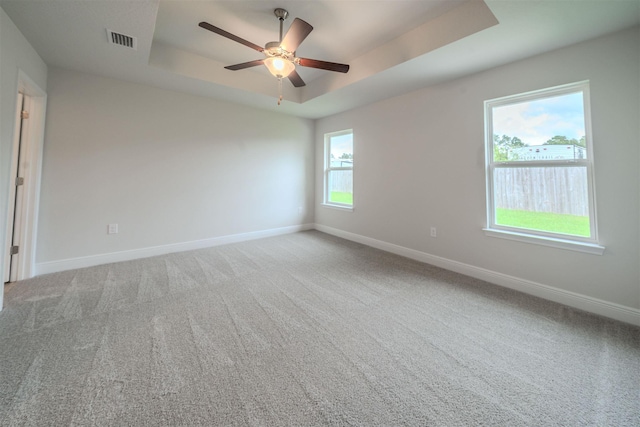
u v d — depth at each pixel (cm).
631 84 192
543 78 232
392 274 293
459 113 294
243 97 382
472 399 126
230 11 225
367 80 304
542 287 237
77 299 224
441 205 315
